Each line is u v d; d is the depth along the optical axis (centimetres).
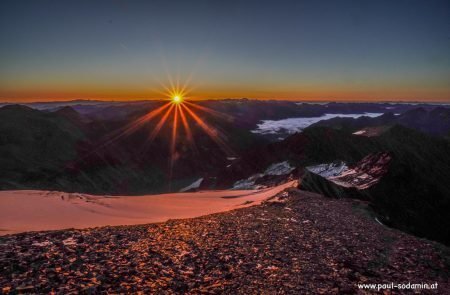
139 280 776
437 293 949
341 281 905
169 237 1186
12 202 1903
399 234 1678
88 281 739
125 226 1373
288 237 1315
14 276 730
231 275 863
